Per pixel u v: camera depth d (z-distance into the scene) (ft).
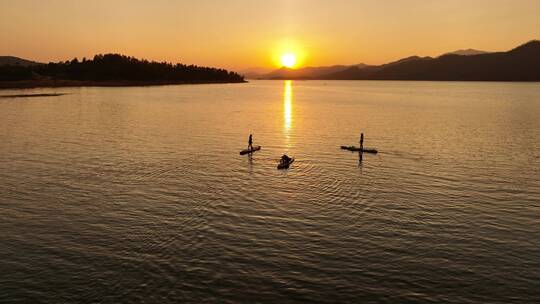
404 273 93.97
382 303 82.94
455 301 83.76
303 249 104.94
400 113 449.06
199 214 127.54
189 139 261.85
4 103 484.33
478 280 91.35
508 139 271.90
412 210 133.08
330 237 112.16
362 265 97.35
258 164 194.59
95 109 433.89
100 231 114.21
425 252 104.01
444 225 121.08
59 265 95.61
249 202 139.44
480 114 438.40
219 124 336.70
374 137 279.69
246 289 86.94
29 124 313.94
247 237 111.65
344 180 168.35
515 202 142.10
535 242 110.32
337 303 82.74
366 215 128.26
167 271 93.50
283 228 117.91
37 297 83.35
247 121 360.07
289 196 146.30
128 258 99.09
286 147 240.12
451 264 98.17
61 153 211.20
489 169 188.34
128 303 81.66
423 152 227.61
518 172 182.91
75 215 125.49
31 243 106.63
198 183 160.56
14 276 90.84
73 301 82.12
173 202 138.00
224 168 185.47
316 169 186.60
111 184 157.28
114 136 266.98
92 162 191.93
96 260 98.02
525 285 89.51
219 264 96.94
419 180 169.07
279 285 88.63
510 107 530.27
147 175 170.81
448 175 177.27
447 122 364.99
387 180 168.86
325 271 94.53
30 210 129.18
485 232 116.47
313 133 295.28
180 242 108.06
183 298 83.41
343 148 235.81
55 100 539.70
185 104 526.57
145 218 123.75
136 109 446.19
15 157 200.54
